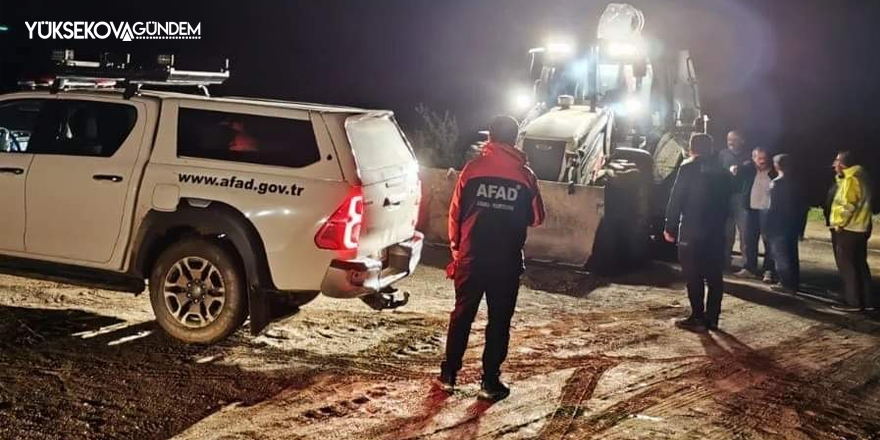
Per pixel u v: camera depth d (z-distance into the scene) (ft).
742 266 39.86
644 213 38.42
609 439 18.72
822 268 41.55
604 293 33.06
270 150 22.93
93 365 21.53
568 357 24.71
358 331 25.73
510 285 20.66
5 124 25.29
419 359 23.52
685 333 28.02
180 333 23.31
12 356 21.84
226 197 22.57
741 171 38.63
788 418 20.67
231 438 17.76
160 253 23.89
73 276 24.16
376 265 22.61
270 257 22.34
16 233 24.31
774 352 26.43
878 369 25.04
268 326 25.53
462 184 20.77
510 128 20.95
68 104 24.50
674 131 44.42
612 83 43.27
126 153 23.65
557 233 36.76
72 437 17.35
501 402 20.68
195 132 23.48
